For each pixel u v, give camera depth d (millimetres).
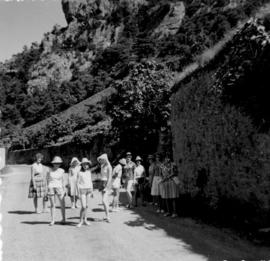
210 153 9758
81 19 163500
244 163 7953
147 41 102875
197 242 6926
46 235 7992
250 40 7926
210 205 9664
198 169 10633
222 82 8602
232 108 8414
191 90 11203
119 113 18797
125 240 7328
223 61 9320
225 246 6535
